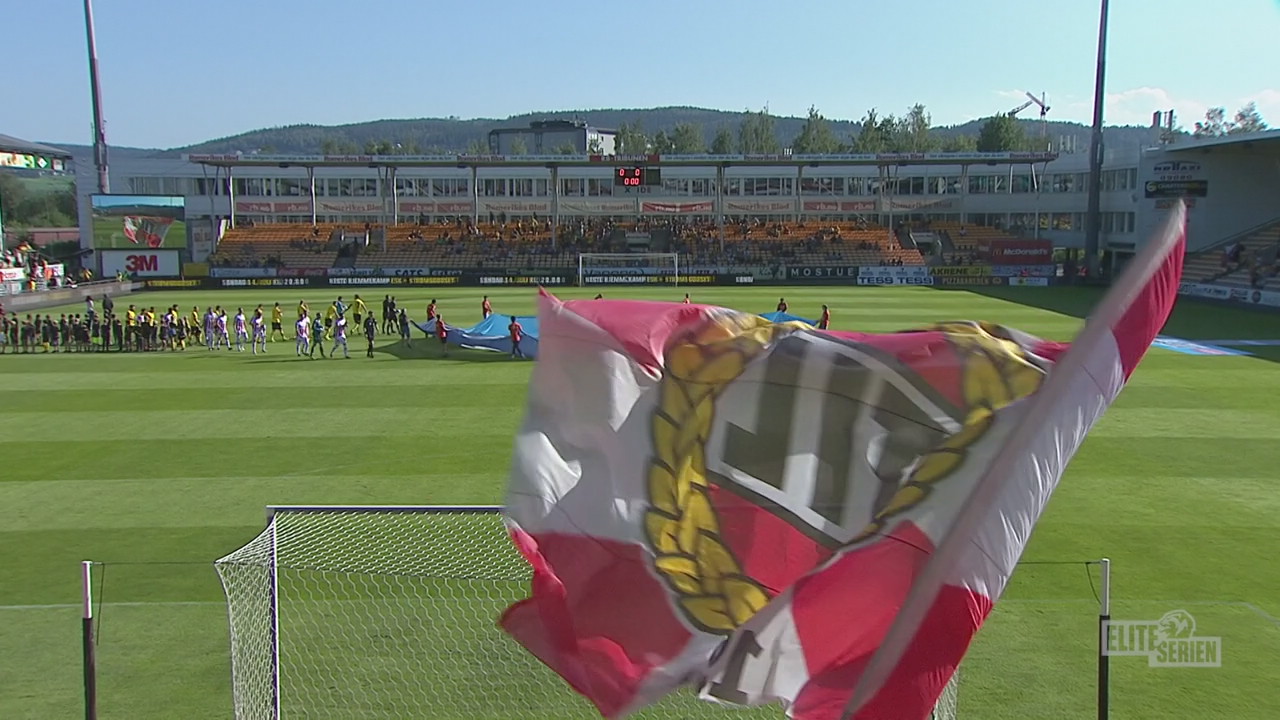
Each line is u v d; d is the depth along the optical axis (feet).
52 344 125.80
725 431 20.20
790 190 306.35
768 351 20.63
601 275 227.81
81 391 96.02
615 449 20.57
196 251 304.30
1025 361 19.29
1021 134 456.45
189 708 36.29
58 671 39.29
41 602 45.65
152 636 42.01
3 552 52.03
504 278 228.02
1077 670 39.19
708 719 34.17
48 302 181.68
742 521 19.63
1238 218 210.38
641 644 18.86
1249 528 55.57
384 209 261.24
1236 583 47.93
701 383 20.62
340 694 35.65
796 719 16.71
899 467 19.12
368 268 242.58
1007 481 15.20
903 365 19.65
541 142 583.58
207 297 199.21
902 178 298.97
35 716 36.01
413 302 185.47
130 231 217.77
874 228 270.67
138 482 64.54
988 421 18.80
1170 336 131.54
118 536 54.39
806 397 20.02
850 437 19.57
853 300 187.11
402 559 45.68
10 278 191.31
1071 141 424.46
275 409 86.89
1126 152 231.09
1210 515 57.67
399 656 38.27
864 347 20.04
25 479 65.31
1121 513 57.98
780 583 19.07
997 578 14.89
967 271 225.15
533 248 255.09
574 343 21.29
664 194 308.40
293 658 37.81
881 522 18.31
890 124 527.40
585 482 20.43
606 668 18.75
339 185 308.40
